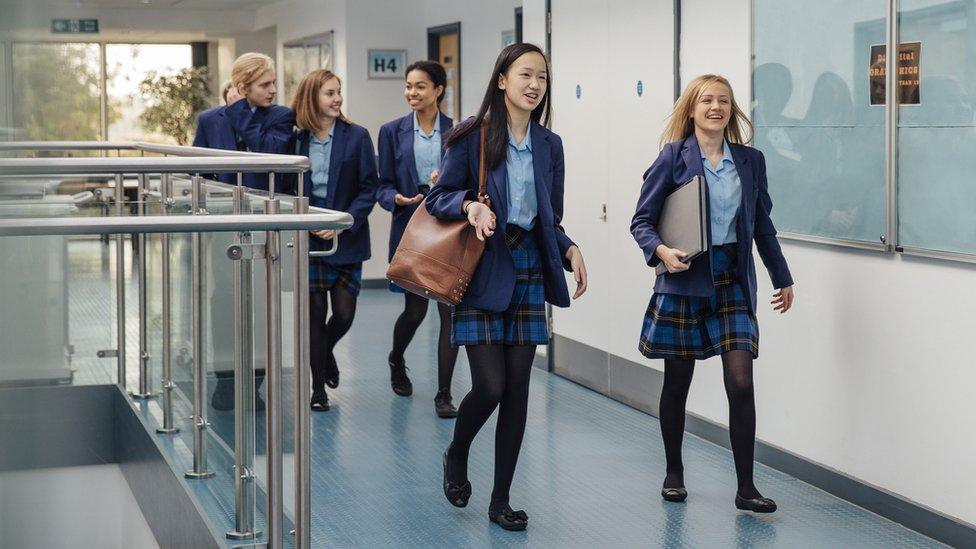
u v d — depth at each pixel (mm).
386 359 7992
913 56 4223
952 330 4121
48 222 3076
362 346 8484
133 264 4105
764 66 5137
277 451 3434
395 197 6207
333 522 4523
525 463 5320
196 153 4996
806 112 4855
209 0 14969
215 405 3703
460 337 4223
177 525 3918
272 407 3420
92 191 3996
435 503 4758
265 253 3383
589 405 6496
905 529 4367
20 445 3119
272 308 3383
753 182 4414
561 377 7309
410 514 4617
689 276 4387
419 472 5219
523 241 4254
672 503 4715
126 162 3262
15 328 3006
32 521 3197
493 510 4465
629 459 5371
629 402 6477
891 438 4445
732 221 4414
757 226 4523
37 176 3146
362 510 4672
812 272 4863
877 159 4438
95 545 3816
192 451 3910
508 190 4207
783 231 5043
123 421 3998
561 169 4344
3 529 2920
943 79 4078
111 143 5102
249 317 3477
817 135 4785
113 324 4078
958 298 4086
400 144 6324
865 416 4582
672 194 4387
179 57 18906
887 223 4383
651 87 6098
